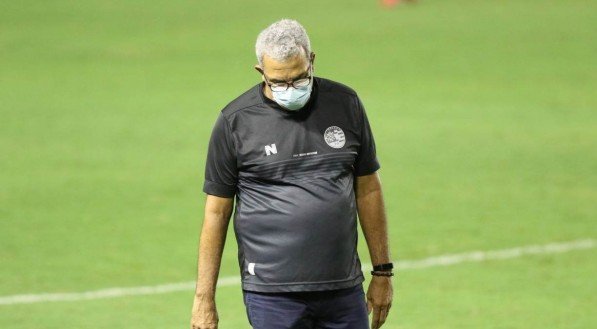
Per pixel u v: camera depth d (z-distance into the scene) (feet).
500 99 190.08
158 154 147.95
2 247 100.99
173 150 150.51
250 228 46.98
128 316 79.46
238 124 46.65
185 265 94.89
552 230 106.11
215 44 271.90
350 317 47.44
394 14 322.55
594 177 130.72
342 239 46.50
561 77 212.84
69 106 187.73
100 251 99.66
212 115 178.19
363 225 49.06
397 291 85.87
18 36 287.28
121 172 136.56
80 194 124.26
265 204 46.60
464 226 108.17
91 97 197.26
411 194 123.34
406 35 279.49
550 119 170.50
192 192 125.59
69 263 95.40
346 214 46.60
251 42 273.33
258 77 220.02
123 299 84.23
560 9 318.65
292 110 46.09
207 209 47.93
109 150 150.61
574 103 184.75
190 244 102.42
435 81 211.61
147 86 210.18
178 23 312.71
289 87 44.88
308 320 47.37
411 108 182.19
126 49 265.34
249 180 46.93
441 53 248.32
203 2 363.76
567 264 93.81
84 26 306.35
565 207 115.96
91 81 216.95
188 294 85.87
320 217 46.16
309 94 45.65
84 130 165.48
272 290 46.75
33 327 76.48
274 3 358.64
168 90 205.05
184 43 274.36
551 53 244.42
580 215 112.27
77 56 253.24
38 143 155.53
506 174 133.18
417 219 111.45
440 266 93.56
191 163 142.00
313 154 46.39
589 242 101.35
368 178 48.52
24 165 140.77
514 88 201.57
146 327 76.64
